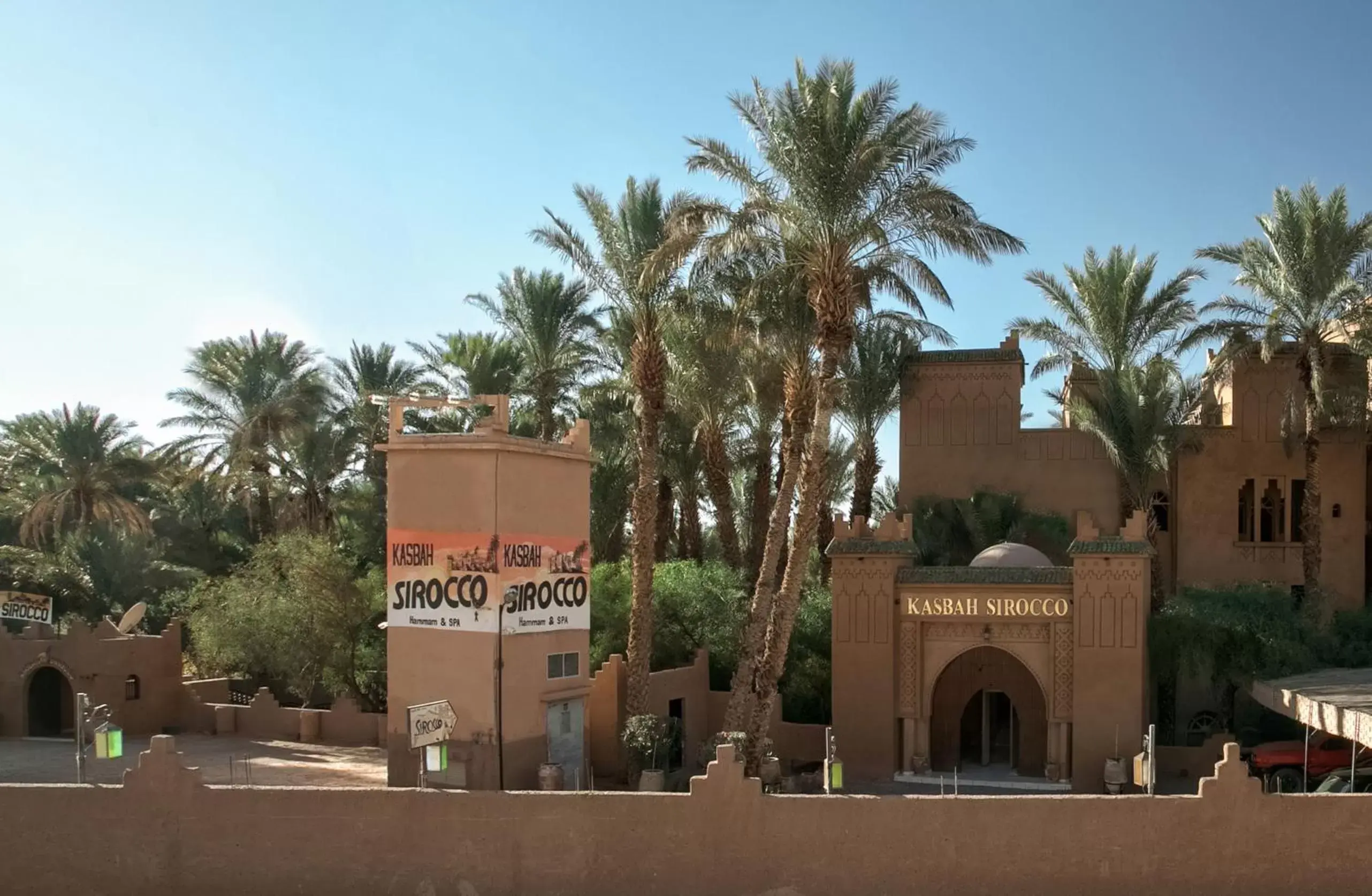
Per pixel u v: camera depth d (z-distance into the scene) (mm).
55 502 39469
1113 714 25344
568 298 35906
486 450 21641
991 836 15844
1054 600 26078
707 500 43156
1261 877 15469
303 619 32594
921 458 36844
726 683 31656
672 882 16141
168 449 41781
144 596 40688
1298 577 34844
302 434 40062
